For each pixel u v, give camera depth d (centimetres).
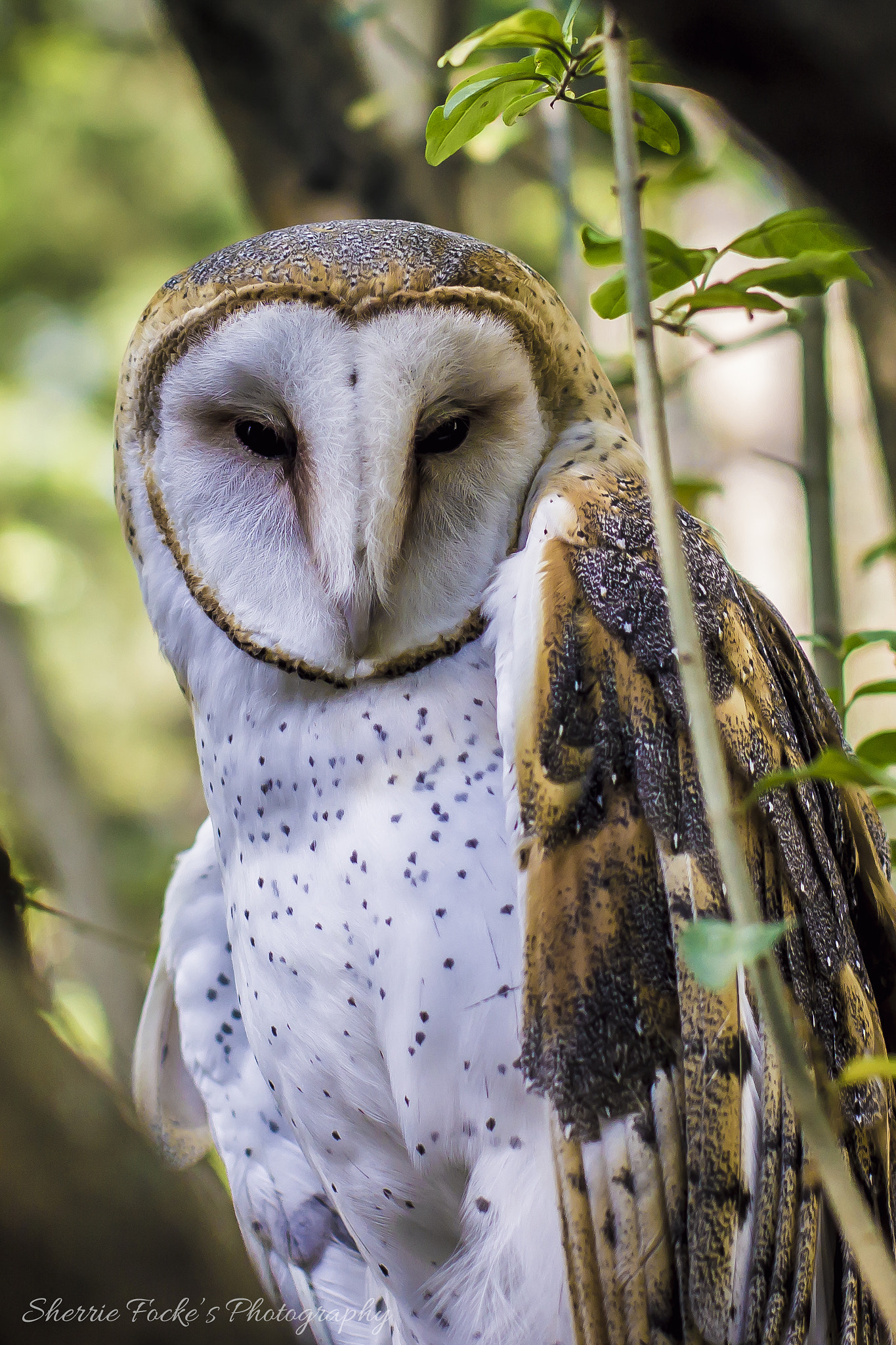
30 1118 96
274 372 107
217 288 107
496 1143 106
